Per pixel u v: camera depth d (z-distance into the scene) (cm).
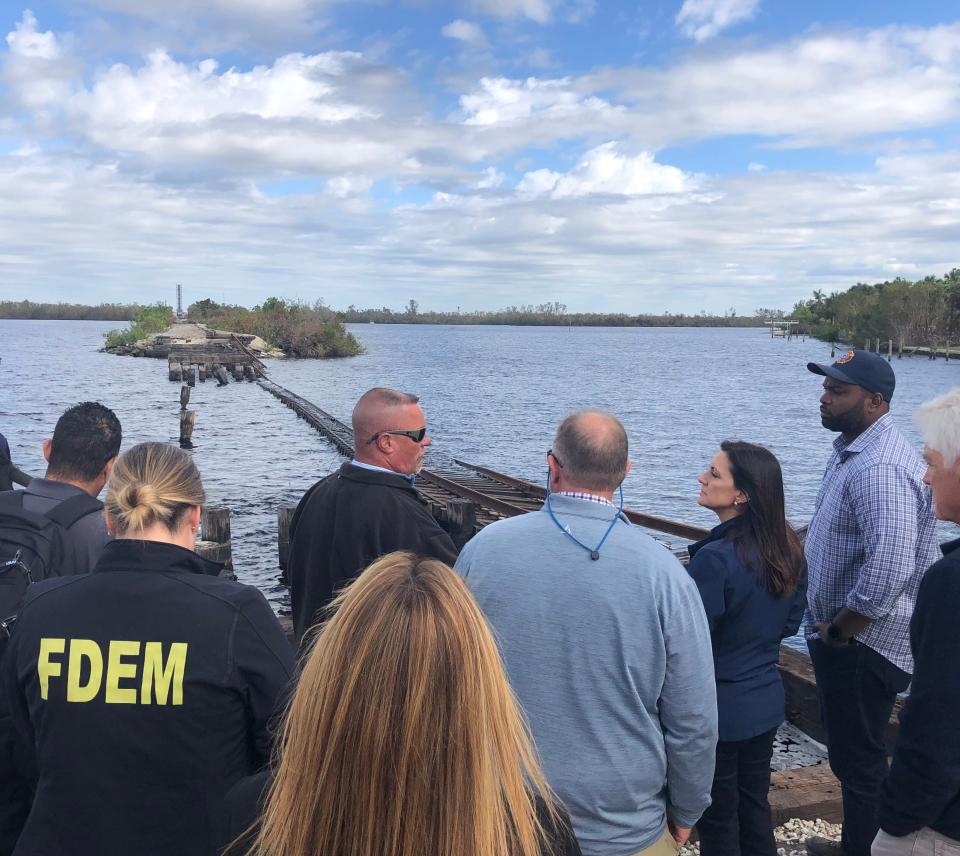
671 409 3416
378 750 114
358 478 323
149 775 181
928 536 314
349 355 7400
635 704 216
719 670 291
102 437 287
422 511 328
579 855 136
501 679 124
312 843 116
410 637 118
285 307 7369
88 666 183
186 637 185
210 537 849
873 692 322
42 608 193
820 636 335
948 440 219
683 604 218
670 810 233
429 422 2884
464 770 114
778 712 297
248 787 143
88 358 5984
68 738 181
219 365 4503
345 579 313
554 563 223
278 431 2422
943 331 9794
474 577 232
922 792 195
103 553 199
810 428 2797
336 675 120
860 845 327
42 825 181
